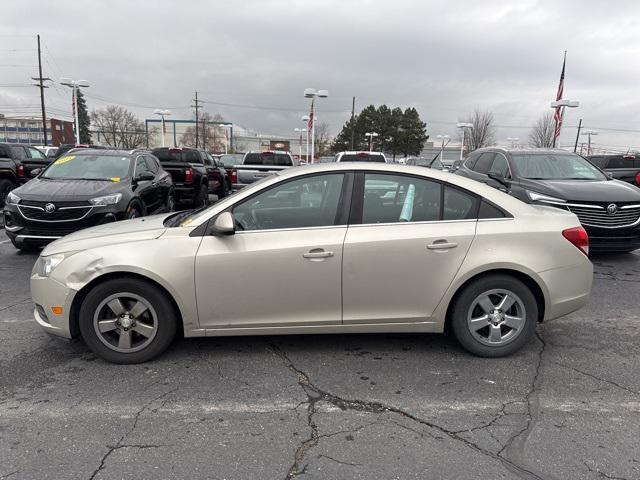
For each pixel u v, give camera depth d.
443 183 3.92
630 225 7.06
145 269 3.63
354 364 3.90
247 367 3.82
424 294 3.84
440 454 2.77
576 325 4.84
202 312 3.75
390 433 2.97
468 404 3.32
